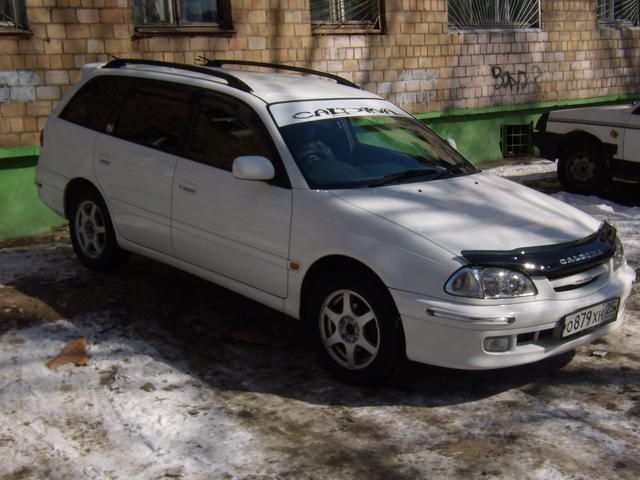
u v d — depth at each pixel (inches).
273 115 210.8
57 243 313.6
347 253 182.9
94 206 256.7
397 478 150.3
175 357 203.2
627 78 588.7
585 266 184.1
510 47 514.3
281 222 197.5
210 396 183.6
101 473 150.1
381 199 193.3
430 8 468.1
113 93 253.4
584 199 397.4
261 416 174.7
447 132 498.9
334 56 427.5
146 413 173.3
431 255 173.9
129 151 239.1
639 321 237.3
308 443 163.2
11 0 321.4
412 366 202.8
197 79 231.9
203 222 216.7
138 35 352.8
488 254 174.6
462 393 188.1
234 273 212.7
